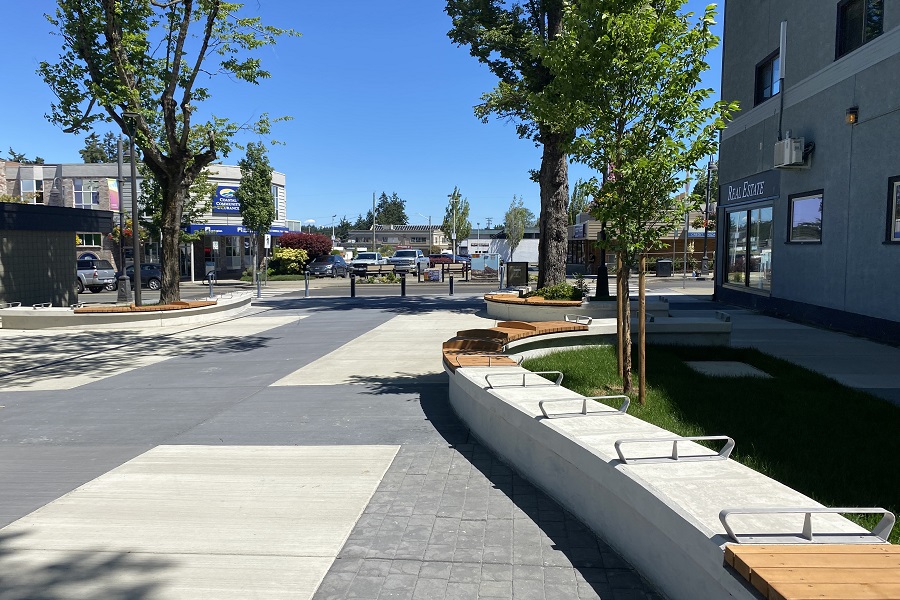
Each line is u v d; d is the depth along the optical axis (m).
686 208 6.40
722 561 2.56
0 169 34.25
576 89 6.61
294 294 27.22
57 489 4.84
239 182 41.31
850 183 12.45
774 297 16.05
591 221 41.38
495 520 4.18
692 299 21.14
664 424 5.68
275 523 4.15
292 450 5.70
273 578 3.45
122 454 5.70
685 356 9.46
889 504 3.98
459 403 6.67
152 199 30.27
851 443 5.22
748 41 17.69
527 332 8.85
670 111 6.27
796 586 2.15
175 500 4.57
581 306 14.45
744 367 8.72
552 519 4.19
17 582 3.41
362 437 6.05
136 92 15.23
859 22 12.31
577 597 3.24
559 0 14.91
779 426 5.65
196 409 7.34
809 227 14.21
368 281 36.03
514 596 3.25
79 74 15.51
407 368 9.50
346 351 11.23
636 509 3.36
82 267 31.22
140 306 16.08
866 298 11.93
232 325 15.70
